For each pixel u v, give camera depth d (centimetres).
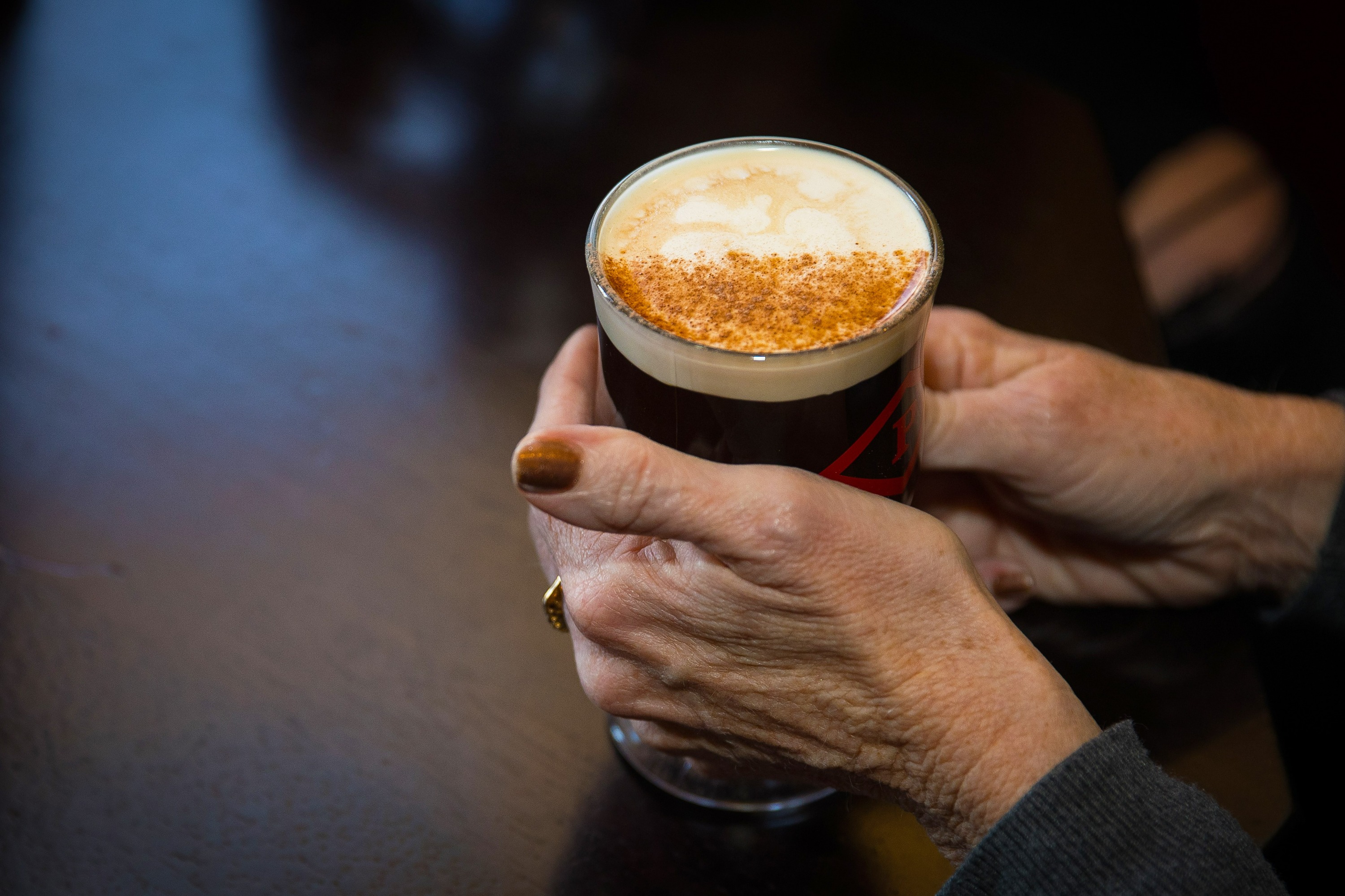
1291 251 81
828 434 35
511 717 42
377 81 69
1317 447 46
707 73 71
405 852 39
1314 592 47
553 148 64
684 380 34
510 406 51
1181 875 34
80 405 51
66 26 73
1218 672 45
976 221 61
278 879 39
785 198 39
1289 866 54
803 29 75
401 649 44
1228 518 46
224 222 59
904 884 39
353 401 51
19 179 61
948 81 72
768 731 38
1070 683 44
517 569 46
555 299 55
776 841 40
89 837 39
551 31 74
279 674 43
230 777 41
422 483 49
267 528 47
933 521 36
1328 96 131
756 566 34
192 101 67
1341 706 57
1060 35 116
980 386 46
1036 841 34
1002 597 46
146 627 44
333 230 59
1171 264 82
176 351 53
